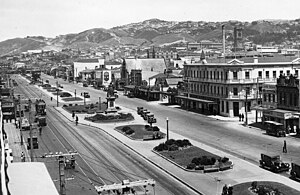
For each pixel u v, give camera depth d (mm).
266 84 95250
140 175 55031
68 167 58812
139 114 119625
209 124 96812
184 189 48438
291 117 80750
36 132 92375
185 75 133875
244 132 84562
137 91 171750
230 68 105875
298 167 50125
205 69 118750
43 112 121312
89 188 49125
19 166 34656
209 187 48375
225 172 54938
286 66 109062
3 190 20062
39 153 69438
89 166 60312
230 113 106688
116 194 45531
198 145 72812
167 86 158000
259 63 106812
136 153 69188
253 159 61781
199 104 124000
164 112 122250
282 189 45750
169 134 85000
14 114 107188
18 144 77438
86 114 123938
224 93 108938
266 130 83125
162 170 57594
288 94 84812
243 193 45031
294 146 69562
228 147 70438
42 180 30703
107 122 106000
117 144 77625
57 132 92562
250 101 106312
